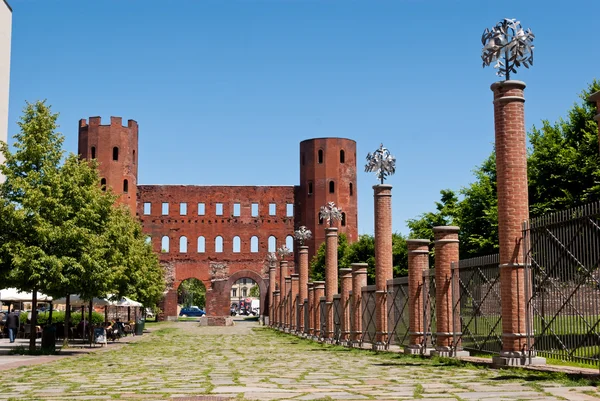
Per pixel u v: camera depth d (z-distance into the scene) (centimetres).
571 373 1445
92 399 1217
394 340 2811
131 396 1262
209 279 9681
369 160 3016
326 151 9431
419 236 5712
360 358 2439
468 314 2092
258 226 9800
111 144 8962
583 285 1466
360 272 3319
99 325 4031
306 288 5331
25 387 1475
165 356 2706
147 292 5788
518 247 1731
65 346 3456
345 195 9444
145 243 6109
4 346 3338
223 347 3481
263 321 8781
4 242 2780
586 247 1456
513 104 1770
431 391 1260
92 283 2966
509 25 1778
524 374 1515
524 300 1720
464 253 4466
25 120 2942
